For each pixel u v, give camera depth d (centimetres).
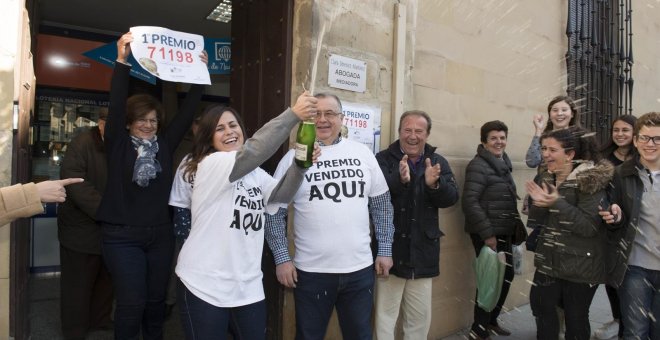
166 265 253
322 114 235
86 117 546
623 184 271
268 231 232
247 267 196
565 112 341
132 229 236
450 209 368
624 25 614
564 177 272
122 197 237
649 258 267
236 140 216
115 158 239
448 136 373
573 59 512
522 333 370
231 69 324
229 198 191
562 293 270
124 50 230
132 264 235
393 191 270
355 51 290
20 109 226
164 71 233
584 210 255
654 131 259
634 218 264
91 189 289
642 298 268
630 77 591
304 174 210
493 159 344
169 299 368
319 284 226
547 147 273
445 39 366
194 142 226
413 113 273
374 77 303
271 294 277
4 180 209
